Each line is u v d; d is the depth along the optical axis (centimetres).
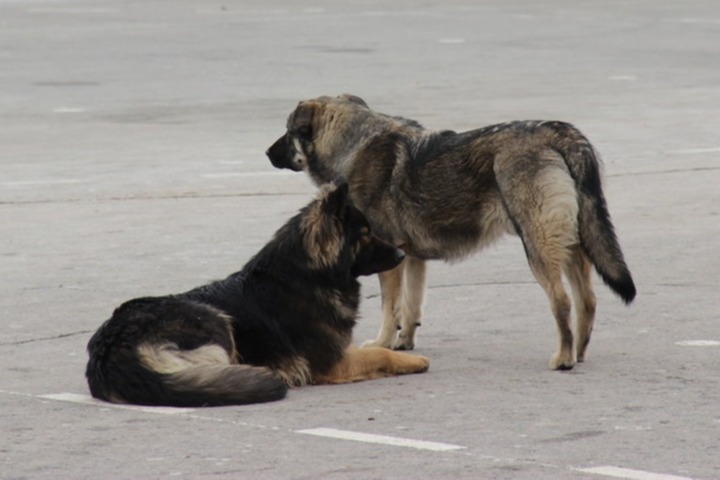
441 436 1009
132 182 2317
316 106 1390
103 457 968
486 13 5612
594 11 5653
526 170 1252
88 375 1140
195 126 2930
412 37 4712
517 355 1291
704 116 2980
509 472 918
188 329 1137
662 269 1662
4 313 1489
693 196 2139
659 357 1262
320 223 1198
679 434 1006
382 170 1340
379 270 1221
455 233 1309
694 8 5734
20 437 1023
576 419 1052
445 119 2909
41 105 3284
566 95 3322
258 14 5666
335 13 5681
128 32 4956
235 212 2064
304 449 980
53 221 2017
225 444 997
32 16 5612
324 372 1199
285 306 1192
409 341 1338
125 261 1752
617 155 2512
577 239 1248
